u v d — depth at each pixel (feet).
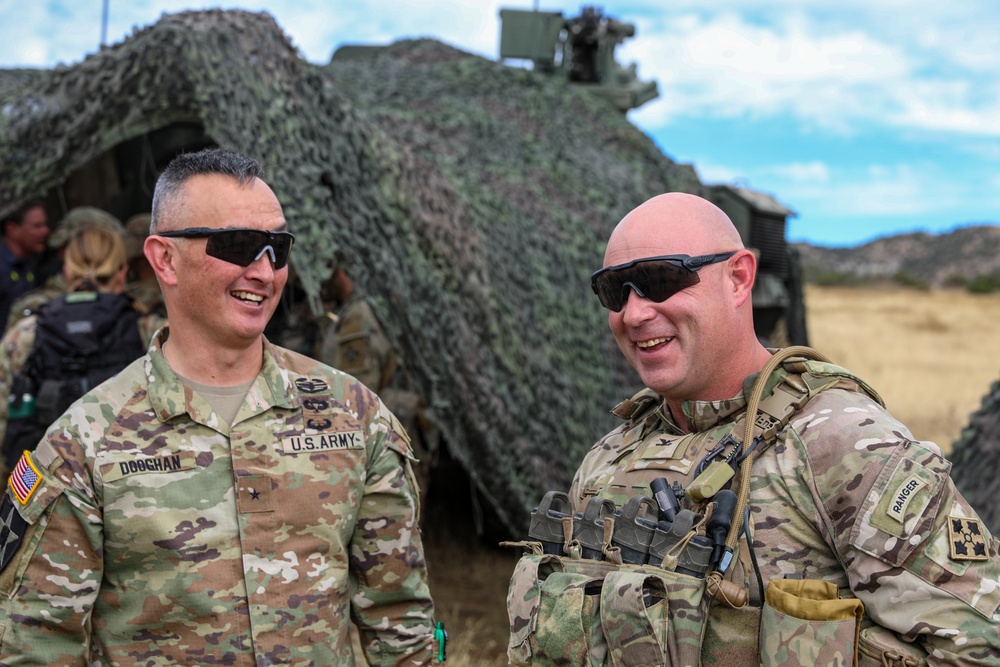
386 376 17.83
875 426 5.95
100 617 6.82
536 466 18.43
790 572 5.99
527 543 7.00
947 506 5.67
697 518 6.30
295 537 6.94
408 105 28.96
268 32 15.94
